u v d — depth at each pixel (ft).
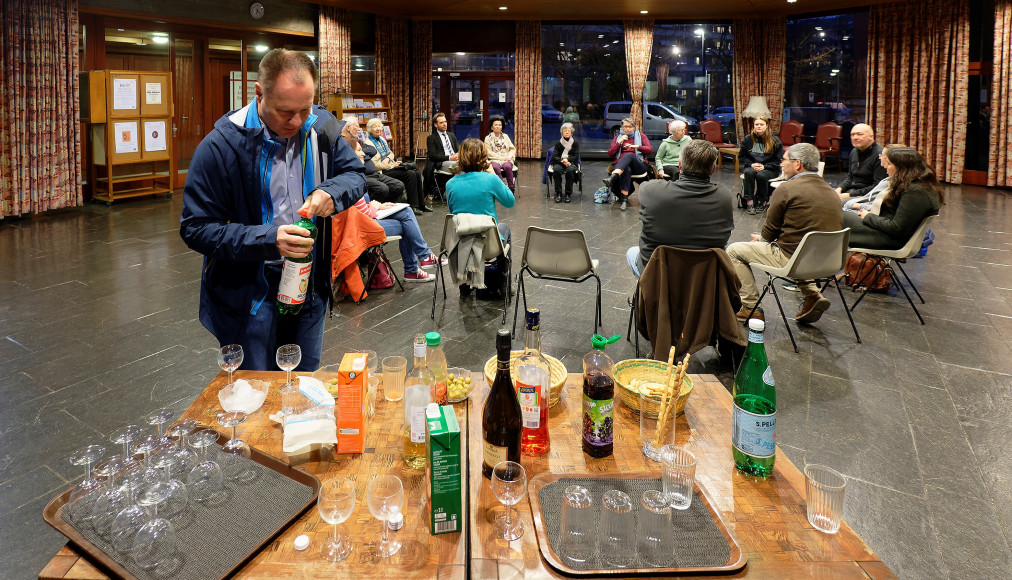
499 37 44.27
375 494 3.54
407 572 3.37
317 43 38.24
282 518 3.74
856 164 19.47
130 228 22.52
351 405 4.43
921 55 34.73
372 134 26.43
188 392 10.03
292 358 5.30
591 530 3.64
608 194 29.04
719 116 44.60
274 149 5.84
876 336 12.51
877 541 6.61
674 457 4.12
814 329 12.93
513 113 46.52
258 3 34.22
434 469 3.57
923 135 35.40
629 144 27.53
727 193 9.95
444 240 13.92
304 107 5.37
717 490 4.15
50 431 8.80
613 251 19.69
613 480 4.18
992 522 6.89
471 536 3.69
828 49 40.14
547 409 4.64
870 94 37.29
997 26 31.27
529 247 12.34
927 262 18.15
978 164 33.63
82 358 11.32
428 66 44.27
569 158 29.09
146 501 3.73
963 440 8.63
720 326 9.87
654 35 43.96
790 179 12.26
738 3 37.50
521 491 3.66
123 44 29.27
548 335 12.60
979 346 11.94
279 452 4.51
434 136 30.01
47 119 24.76
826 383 10.44
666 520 3.54
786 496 4.09
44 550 6.47
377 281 15.89
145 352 11.60
